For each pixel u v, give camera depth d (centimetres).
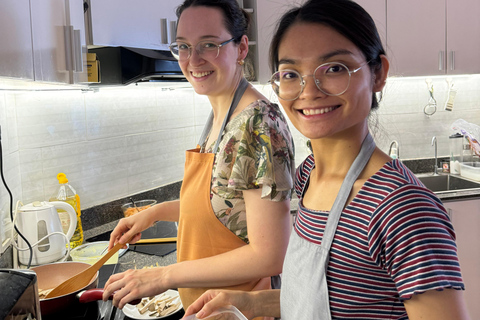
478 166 293
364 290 67
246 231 120
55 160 192
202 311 90
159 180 256
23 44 92
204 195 119
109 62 163
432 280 57
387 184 65
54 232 156
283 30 71
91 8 146
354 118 70
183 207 125
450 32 269
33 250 160
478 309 261
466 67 273
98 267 127
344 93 67
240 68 131
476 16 270
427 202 61
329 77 67
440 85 311
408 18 263
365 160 72
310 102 69
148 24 174
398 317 67
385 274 65
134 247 187
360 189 68
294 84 70
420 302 59
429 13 265
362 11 69
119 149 226
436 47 268
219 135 121
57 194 189
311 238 75
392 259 61
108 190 221
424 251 58
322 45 67
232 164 116
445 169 309
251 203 113
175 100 266
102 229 208
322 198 78
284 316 83
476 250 257
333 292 70
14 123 172
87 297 116
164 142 258
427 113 312
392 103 307
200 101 289
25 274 77
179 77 191
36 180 184
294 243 81
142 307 126
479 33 272
